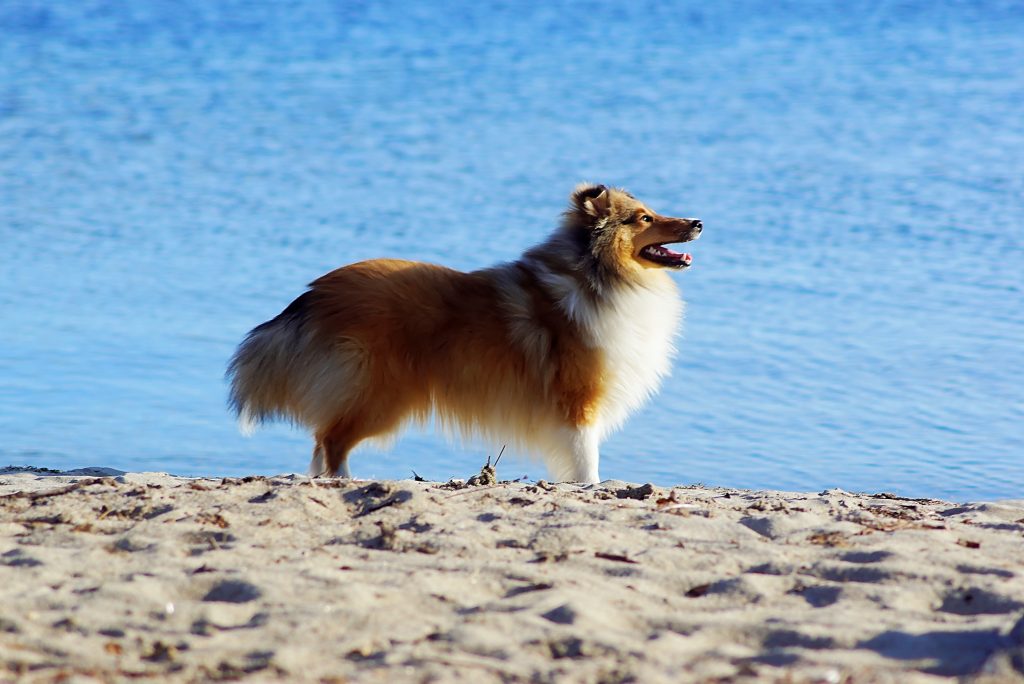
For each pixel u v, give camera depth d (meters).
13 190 28.06
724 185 28.31
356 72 46.16
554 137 34.62
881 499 8.96
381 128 36.22
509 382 10.93
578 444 11.10
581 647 5.45
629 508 8.02
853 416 14.77
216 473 12.80
